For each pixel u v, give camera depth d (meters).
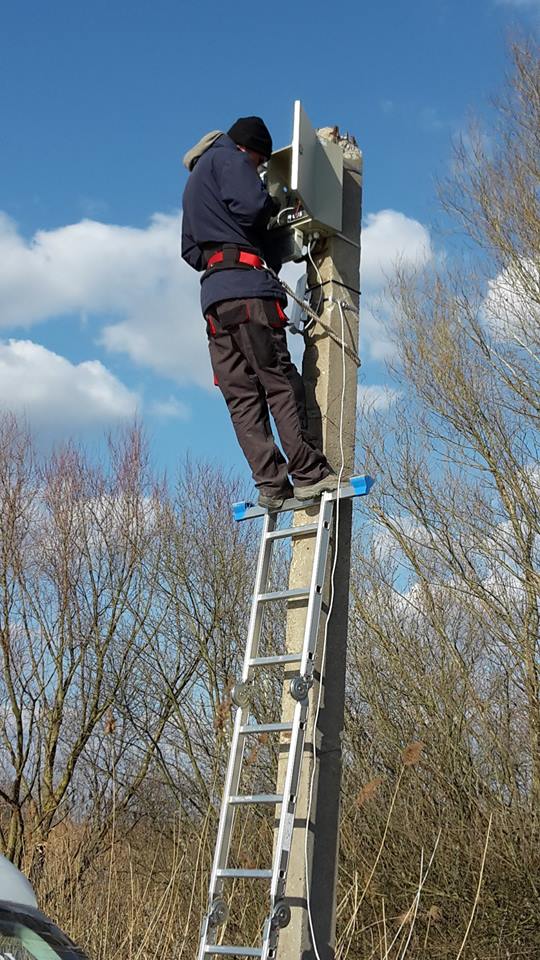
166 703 14.84
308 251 4.97
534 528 12.10
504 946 9.98
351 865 10.38
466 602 12.04
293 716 4.16
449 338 13.40
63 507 16.47
